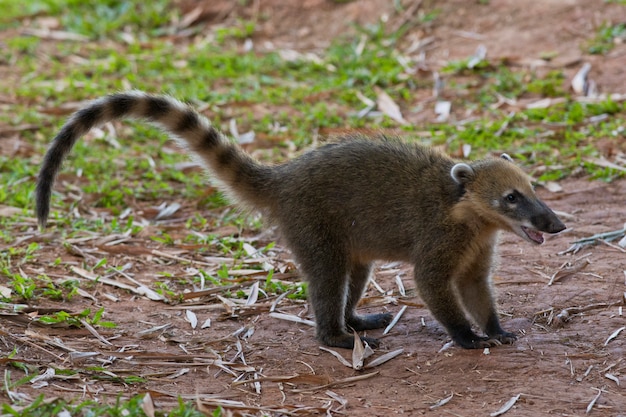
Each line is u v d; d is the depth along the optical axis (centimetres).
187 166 1575
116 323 1045
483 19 2108
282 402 868
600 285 1116
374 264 1195
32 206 1410
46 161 1059
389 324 1064
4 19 2373
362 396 884
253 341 1016
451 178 1014
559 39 1984
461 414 840
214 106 1823
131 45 2188
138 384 895
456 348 987
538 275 1157
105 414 797
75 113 1076
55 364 917
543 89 1789
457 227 999
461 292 1031
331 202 1028
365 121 1741
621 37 1950
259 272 1192
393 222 1025
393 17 2178
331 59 2027
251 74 2008
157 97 1083
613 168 1454
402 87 1883
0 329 959
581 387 886
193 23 2317
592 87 1766
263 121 1738
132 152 1659
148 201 1475
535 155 1534
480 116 1728
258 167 1088
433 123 1714
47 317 1011
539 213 993
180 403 807
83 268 1198
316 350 997
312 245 1027
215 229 1360
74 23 2328
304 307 1105
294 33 2222
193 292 1127
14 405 802
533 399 865
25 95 1892
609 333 990
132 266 1223
